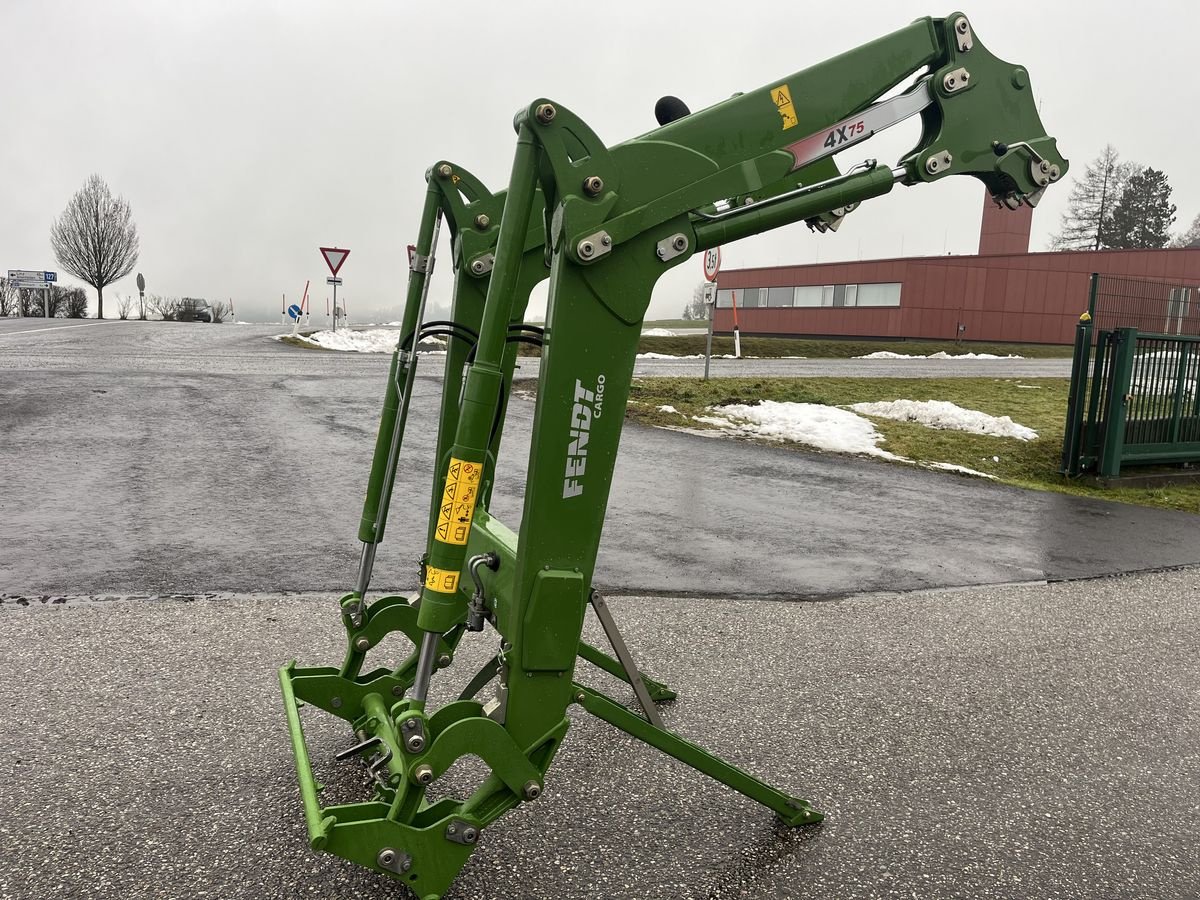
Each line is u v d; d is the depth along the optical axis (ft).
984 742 11.61
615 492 26.71
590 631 15.15
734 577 18.69
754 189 7.48
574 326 6.89
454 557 6.79
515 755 7.27
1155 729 12.25
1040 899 8.23
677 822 9.23
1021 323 136.15
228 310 217.97
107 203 162.91
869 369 80.28
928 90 8.51
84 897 7.38
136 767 9.61
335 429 32.42
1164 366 35.45
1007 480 33.58
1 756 9.71
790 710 12.31
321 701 9.82
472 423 6.66
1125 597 18.88
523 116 6.57
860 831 9.27
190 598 15.11
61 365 46.44
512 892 7.86
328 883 7.72
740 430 39.68
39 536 18.25
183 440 29.01
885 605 17.39
